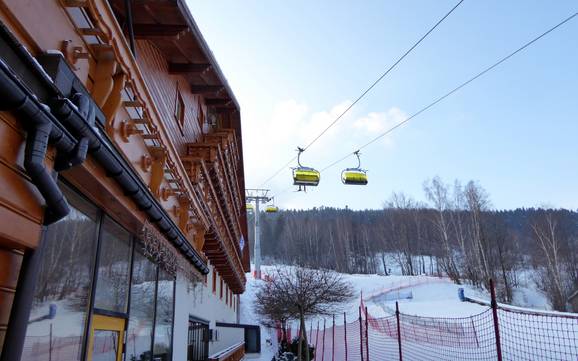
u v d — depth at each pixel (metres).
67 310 3.65
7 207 2.22
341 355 17.47
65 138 2.62
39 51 2.62
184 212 6.45
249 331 21.88
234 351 16.41
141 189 4.14
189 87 9.23
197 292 10.64
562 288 39.34
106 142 3.21
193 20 5.94
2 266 2.30
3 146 2.21
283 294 18.28
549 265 41.84
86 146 2.83
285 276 19.55
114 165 3.46
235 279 19.81
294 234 74.00
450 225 51.56
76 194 3.69
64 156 2.73
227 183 12.35
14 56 2.22
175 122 7.95
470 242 47.06
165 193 5.47
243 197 18.47
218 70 8.27
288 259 70.19
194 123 9.58
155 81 6.80
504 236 51.19
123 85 3.52
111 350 4.62
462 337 16.64
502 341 14.59
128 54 3.53
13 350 2.25
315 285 17.97
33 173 2.36
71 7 2.93
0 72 1.94
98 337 4.28
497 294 40.34
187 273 7.61
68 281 3.65
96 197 3.86
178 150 8.07
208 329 13.55
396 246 66.75
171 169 5.24
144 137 4.44
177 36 5.88
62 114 2.55
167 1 5.33
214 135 10.34
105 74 3.31
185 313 8.54
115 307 4.73
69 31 2.95
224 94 10.35
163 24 5.83
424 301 33.44
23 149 2.37
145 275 5.95
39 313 3.24
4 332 2.30
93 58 3.30
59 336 3.51
